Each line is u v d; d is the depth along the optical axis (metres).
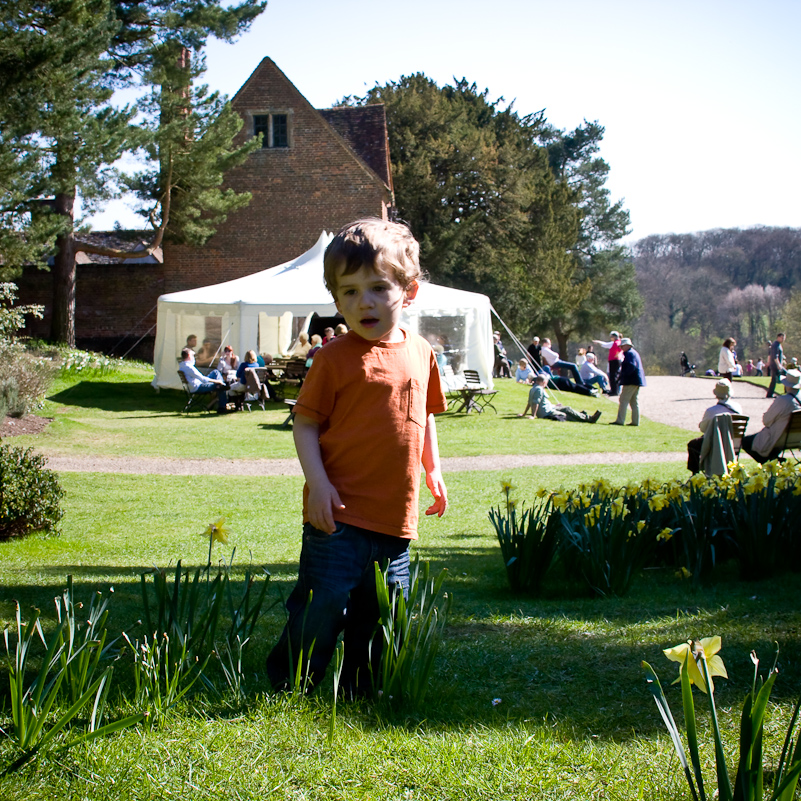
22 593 4.71
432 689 2.92
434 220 43.72
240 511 9.06
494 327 47.84
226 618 4.09
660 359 82.31
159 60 26.06
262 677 3.03
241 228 32.12
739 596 4.64
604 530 4.96
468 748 2.45
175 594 2.82
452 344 22.50
